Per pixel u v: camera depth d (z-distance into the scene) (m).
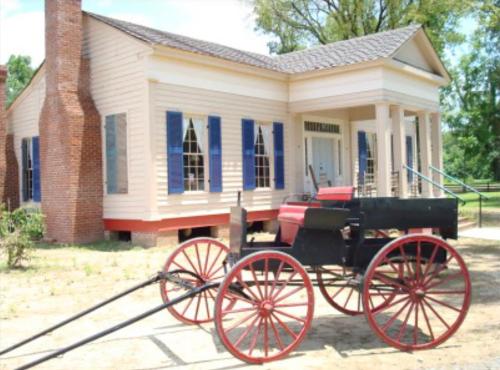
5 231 10.77
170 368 4.95
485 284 8.83
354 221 5.89
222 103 15.34
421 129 18.61
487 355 5.15
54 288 8.62
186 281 5.66
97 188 14.74
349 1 32.16
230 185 15.48
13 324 6.56
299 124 18.02
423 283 5.58
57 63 14.45
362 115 20.09
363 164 20.94
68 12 14.62
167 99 13.85
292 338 5.62
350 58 16.56
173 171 13.84
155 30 16.36
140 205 13.67
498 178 52.34
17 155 18.22
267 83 16.86
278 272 5.12
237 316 6.89
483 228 17.72
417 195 19.30
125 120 14.10
